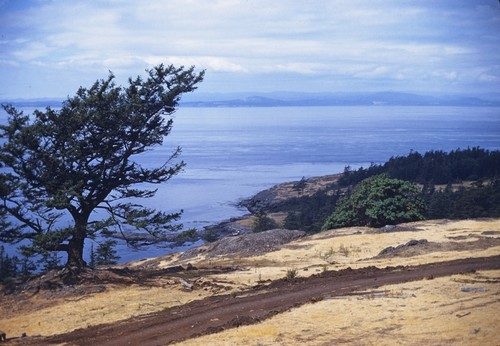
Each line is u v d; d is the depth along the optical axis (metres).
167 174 35.84
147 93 34.19
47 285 30.64
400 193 50.53
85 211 33.41
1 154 30.19
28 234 31.78
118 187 35.62
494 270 24.30
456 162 136.25
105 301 27.41
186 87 34.53
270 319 19.58
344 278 26.16
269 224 94.62
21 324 24.84
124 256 75.50
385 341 15.92
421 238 39.62
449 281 22.45
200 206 129.88
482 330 15.73
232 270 34.72
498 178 100.19
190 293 28.30
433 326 16.70
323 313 19.47
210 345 16.98
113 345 19.17
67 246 32.69
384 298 20.61
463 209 76.75
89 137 32.94
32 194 31.80
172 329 20.33
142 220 33.12
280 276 30.98
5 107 31.44
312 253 39.09
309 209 108.38
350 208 52.78
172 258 48.69
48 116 31.53
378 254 36.06
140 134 34.53
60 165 31.72
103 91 32.41
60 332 22.83
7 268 46.59
